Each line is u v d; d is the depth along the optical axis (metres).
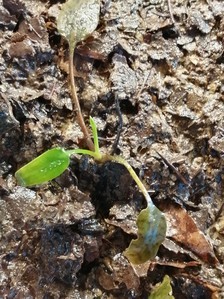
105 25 0.14
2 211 0.11
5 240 0.11
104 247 0.12
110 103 0.13
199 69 0.14
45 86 0.13
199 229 0.12
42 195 0.12
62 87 0.13
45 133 0.12
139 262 0.11
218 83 0.14
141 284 0.12
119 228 0.12
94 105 0.13
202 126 0.13
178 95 0.13
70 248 0.12
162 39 0.14
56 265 0.11
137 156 0.12
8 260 0.11
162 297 0.11
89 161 0.12
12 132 0.12
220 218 0.13
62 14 0.12
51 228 0.11
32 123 0.12
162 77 0.14
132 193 0.12
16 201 0.11
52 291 0.12
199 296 0.12
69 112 0.13
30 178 0.10
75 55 0.13
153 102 0.13
